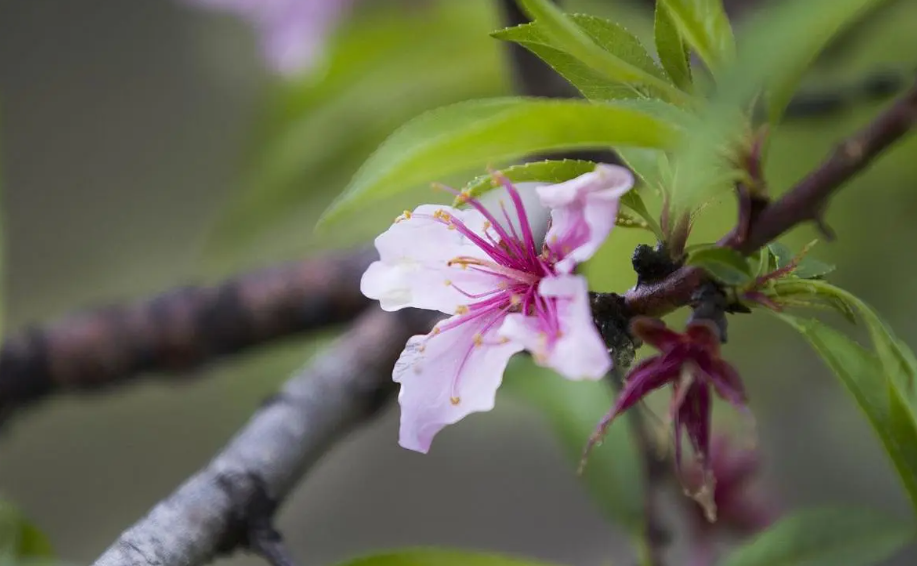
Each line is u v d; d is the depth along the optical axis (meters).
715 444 0.48
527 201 0.42
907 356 0.39
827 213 0.54
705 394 0.39
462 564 0.41
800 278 0.39
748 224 0.39
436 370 0.40
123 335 0.52
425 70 0.59
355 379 0.46
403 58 0.60
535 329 0.39
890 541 0.43
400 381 0.40
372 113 0.60
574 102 0.37
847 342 0.40
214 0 0.60
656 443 0.46
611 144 0.38
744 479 0.48
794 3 0.37
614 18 0.54
